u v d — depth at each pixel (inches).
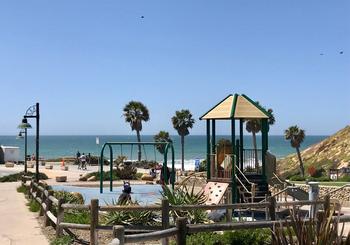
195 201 580.1
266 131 860.0
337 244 273.4
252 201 740.0
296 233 276.8
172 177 1089.4
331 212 299.6
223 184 821.9
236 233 459.8
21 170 2069.4
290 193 800.9
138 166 1972.2
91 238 447.2
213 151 879.1
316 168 2249.0
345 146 2321.6
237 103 856.9
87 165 2453.2
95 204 448.8
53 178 1636.3
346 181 1529.3
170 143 1115.3
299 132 2554.1
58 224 504.1
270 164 848.3
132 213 534.3
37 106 1092.5
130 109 2829.7
